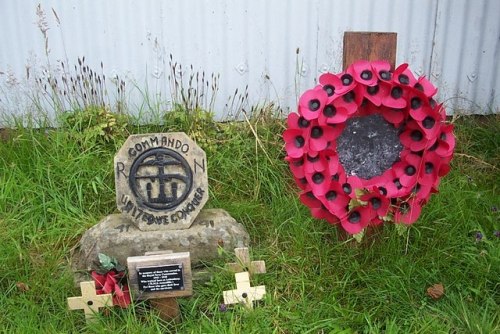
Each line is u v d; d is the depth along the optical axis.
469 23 1.68
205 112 1.60
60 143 1.49
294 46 1.67
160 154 1.22
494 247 1.23
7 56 1.63
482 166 1.58
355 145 1.21
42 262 1.27
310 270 1.24
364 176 1.23
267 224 1.38
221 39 1.65
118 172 1.22
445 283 1.19
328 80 1.16
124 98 1.67
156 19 1.62
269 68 1.69
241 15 1.63
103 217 1.39
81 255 1.23
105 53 1.65
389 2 1.65
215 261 1.23
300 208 1.37
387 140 1.21
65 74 1.66
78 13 1.61
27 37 1.62
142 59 1.66
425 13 1.66
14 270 1.22
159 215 1.23
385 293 1.17
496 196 1.43
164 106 1.69
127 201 1.22
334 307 1.14
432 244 1.26
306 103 1.15
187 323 1.13
